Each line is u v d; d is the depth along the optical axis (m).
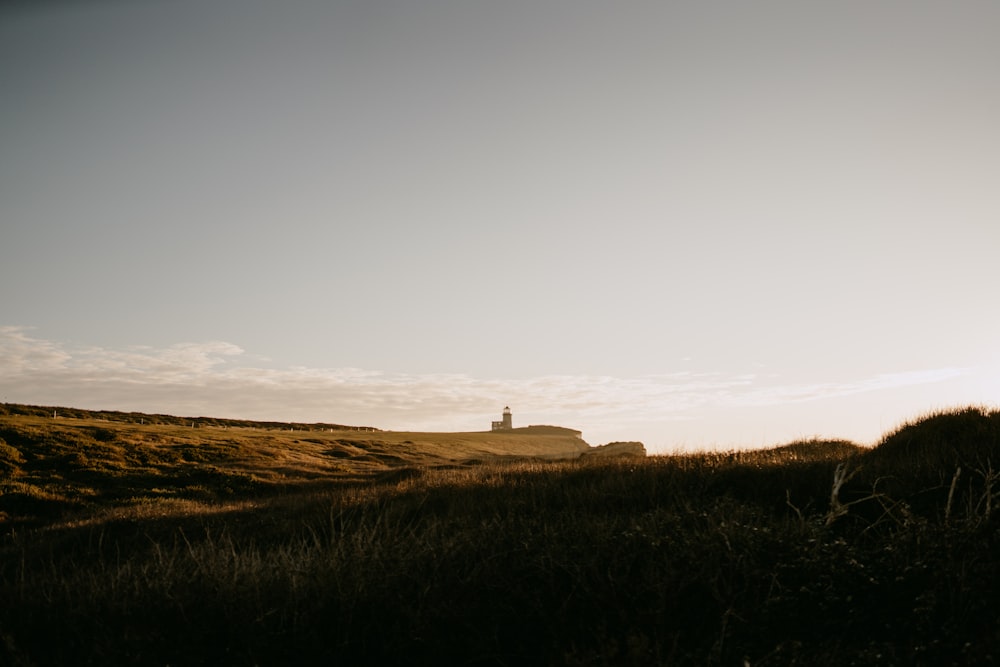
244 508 18.88
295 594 6.02
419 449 69.31
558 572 6.24
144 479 34.69
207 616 5.85
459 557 6.86
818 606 5.22
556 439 111.25
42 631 6.05
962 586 5.05
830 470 10.71
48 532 17.61
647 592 5.61
